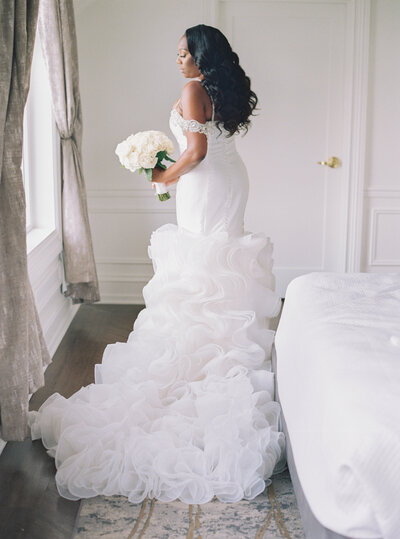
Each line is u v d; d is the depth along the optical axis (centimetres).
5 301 263
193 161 332
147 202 528
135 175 524
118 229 532
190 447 274
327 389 207
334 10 516
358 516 175
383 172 537
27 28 260
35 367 285
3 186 259
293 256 551
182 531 242
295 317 279
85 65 509
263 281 357
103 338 450
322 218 545
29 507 255
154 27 504
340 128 531
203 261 336
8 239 262
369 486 173
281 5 516
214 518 250
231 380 311
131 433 281
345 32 518
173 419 292
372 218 544
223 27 518
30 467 282
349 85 521
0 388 268
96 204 528
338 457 180
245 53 521
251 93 343
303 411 232
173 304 338
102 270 538
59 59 414
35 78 424
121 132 518
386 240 548
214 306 338
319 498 193
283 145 534
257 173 538
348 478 177
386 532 170
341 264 548
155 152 329
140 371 319
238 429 280
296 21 518
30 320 285
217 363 328
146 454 270
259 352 334
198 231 350
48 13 403
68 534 239
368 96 525
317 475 199
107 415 293
